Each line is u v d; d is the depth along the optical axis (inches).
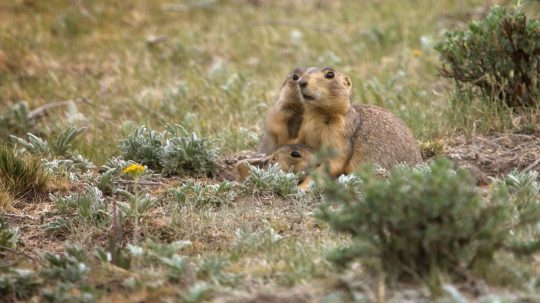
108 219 410.6
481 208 305.1
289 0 1055.0
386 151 480.7
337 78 477.4
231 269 335.3
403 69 720.3
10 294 326.0
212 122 618.8
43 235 407.5
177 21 992.2
